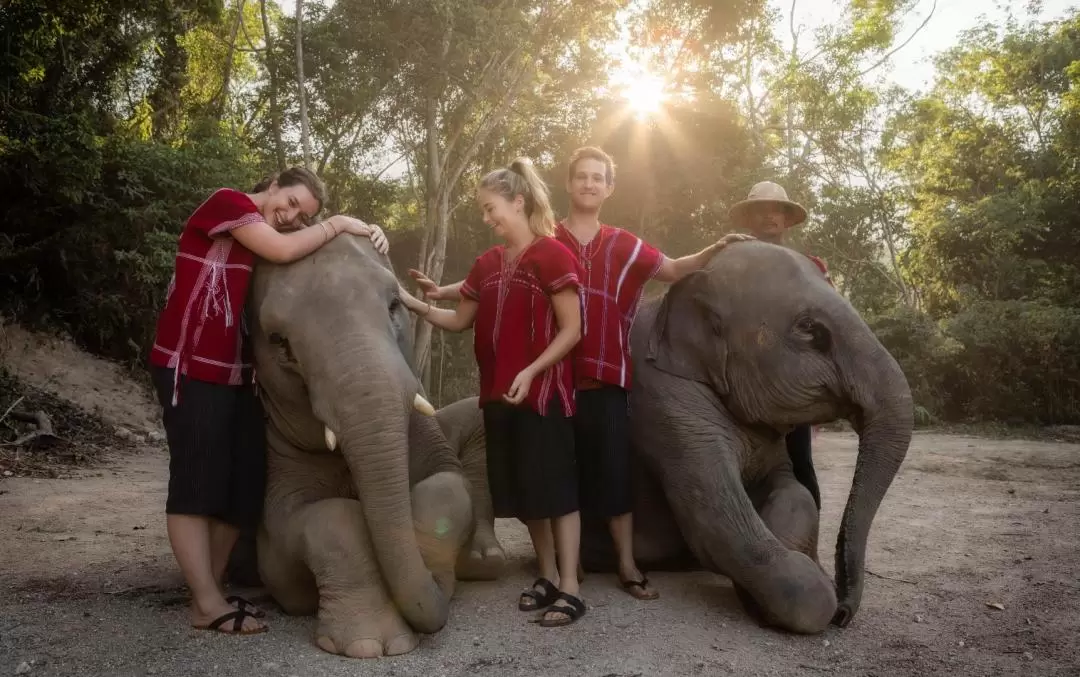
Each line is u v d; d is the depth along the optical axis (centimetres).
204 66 2259
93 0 1377
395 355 308
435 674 280
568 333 354
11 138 1291
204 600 325
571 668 288
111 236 1452
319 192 360
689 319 394
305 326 312
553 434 353
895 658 303
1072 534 536
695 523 361
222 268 331
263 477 346
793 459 423
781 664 296
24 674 276
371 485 292
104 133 1577
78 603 358
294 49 2067
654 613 352
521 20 2083
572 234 394
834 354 362
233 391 334
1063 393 1827
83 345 1434
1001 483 820
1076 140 2441
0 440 903
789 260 383
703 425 378
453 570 349
